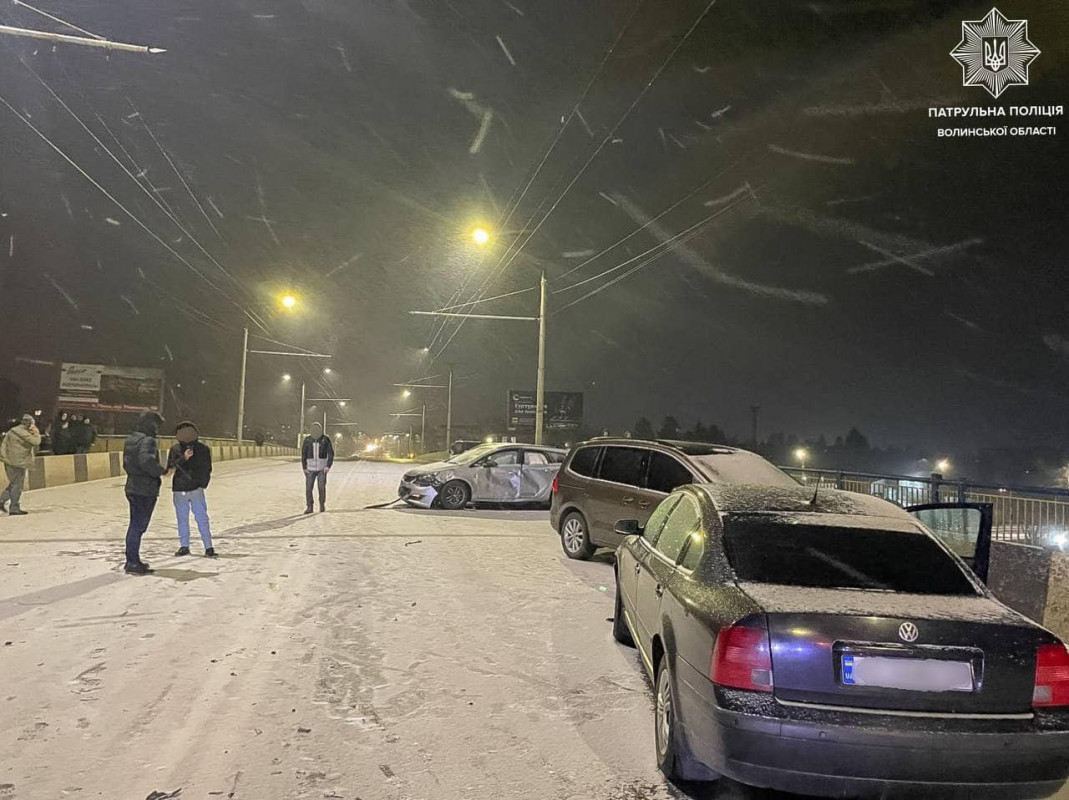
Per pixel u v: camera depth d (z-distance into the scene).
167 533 12.00
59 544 10.70
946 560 4.36
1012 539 8.65
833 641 3.58
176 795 3.83
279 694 5.23
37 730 4.54
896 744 3.41
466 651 6.38
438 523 14.66
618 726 4.92
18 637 6.35
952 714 3.49
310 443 15.31
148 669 5.64
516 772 4.23
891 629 3.60
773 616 3.65
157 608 7.37
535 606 8.08
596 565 10.61
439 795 3.93
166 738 4.48
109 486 19.92
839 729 3.42
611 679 5.80
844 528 4.57
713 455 9.81
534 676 5.82
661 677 4.46
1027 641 3.62
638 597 5.61
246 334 43.22
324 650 6.25
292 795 3.87
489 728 4.81
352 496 19.86
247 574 9.08
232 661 5.88
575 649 6.54
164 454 29.77
